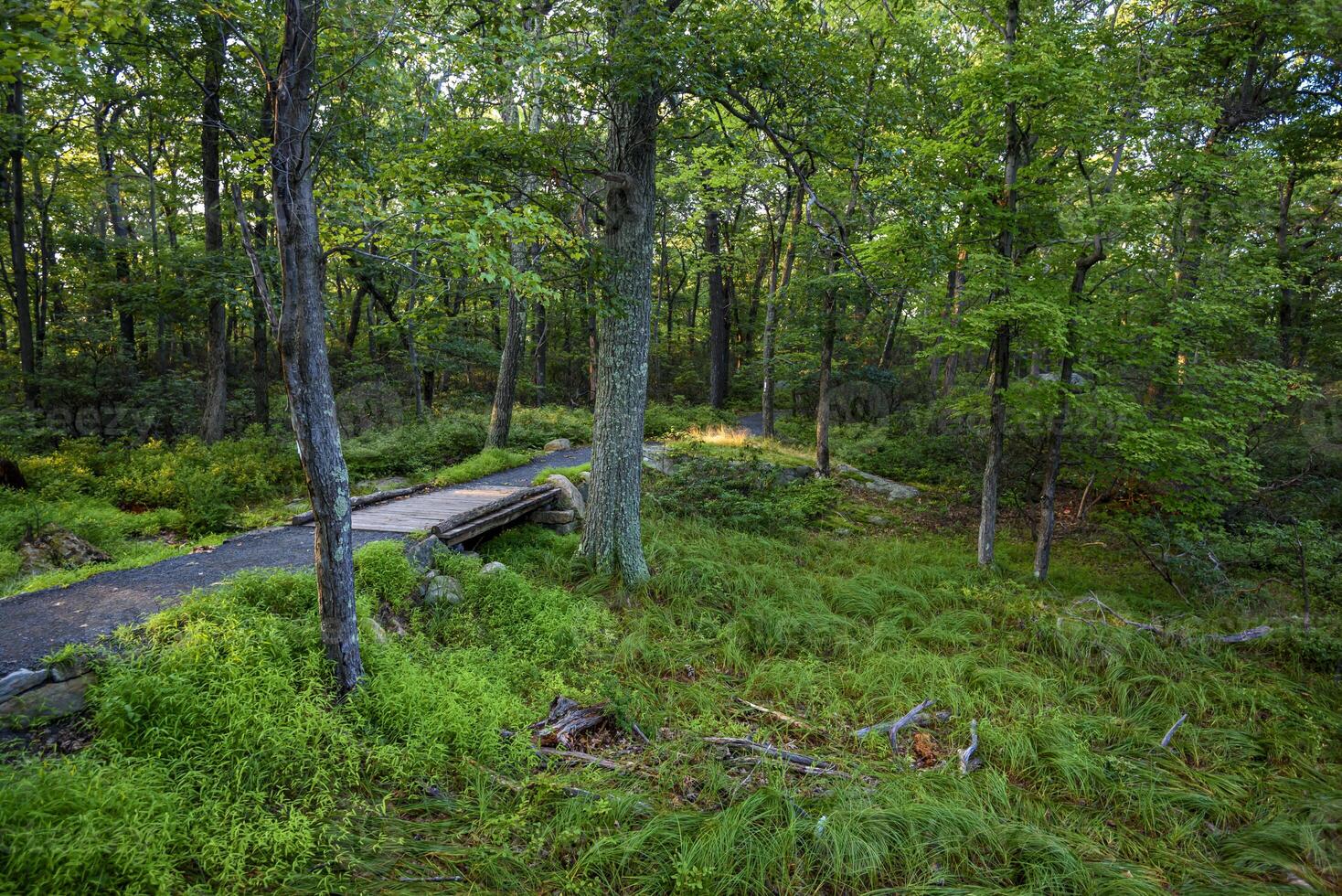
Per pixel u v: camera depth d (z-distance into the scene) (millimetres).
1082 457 9305
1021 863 3459
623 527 7215
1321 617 7219
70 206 17734
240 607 4219
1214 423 7664
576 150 6340
